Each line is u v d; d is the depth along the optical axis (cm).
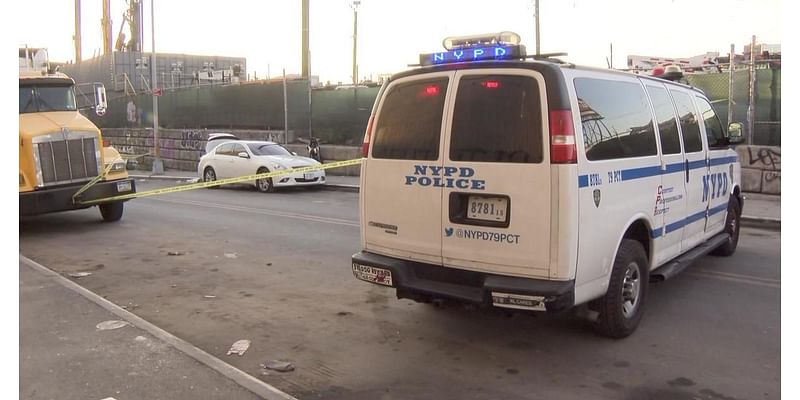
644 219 533
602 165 468
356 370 466
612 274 495
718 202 725
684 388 428
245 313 607
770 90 1379
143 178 2414
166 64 3862
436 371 463
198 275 764
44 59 1218
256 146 1855
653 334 531
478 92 470
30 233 1078
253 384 420
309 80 2225
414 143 500
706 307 602
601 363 472
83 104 1642
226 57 4144
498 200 460
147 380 425
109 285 719
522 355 491
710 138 699
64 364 450
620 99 514
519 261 451
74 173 1092
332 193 1717
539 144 441
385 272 509
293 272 774
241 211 1336
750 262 786
